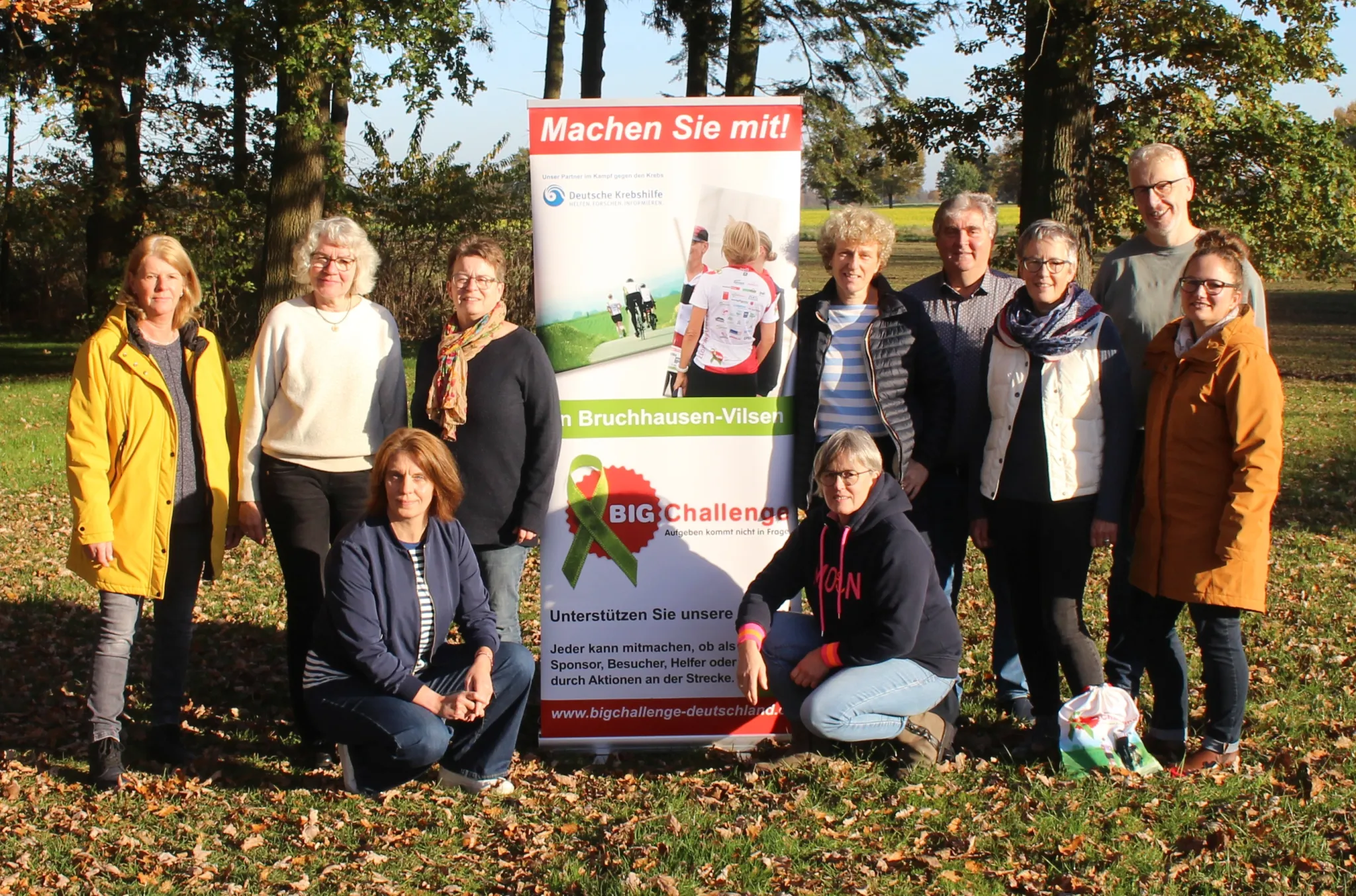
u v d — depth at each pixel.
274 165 19.41
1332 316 29.58
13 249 26.53
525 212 24.38
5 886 3.48
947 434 4.43
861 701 4.17
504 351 4.33
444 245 23.45
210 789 4.27
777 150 4.32
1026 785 4.12
